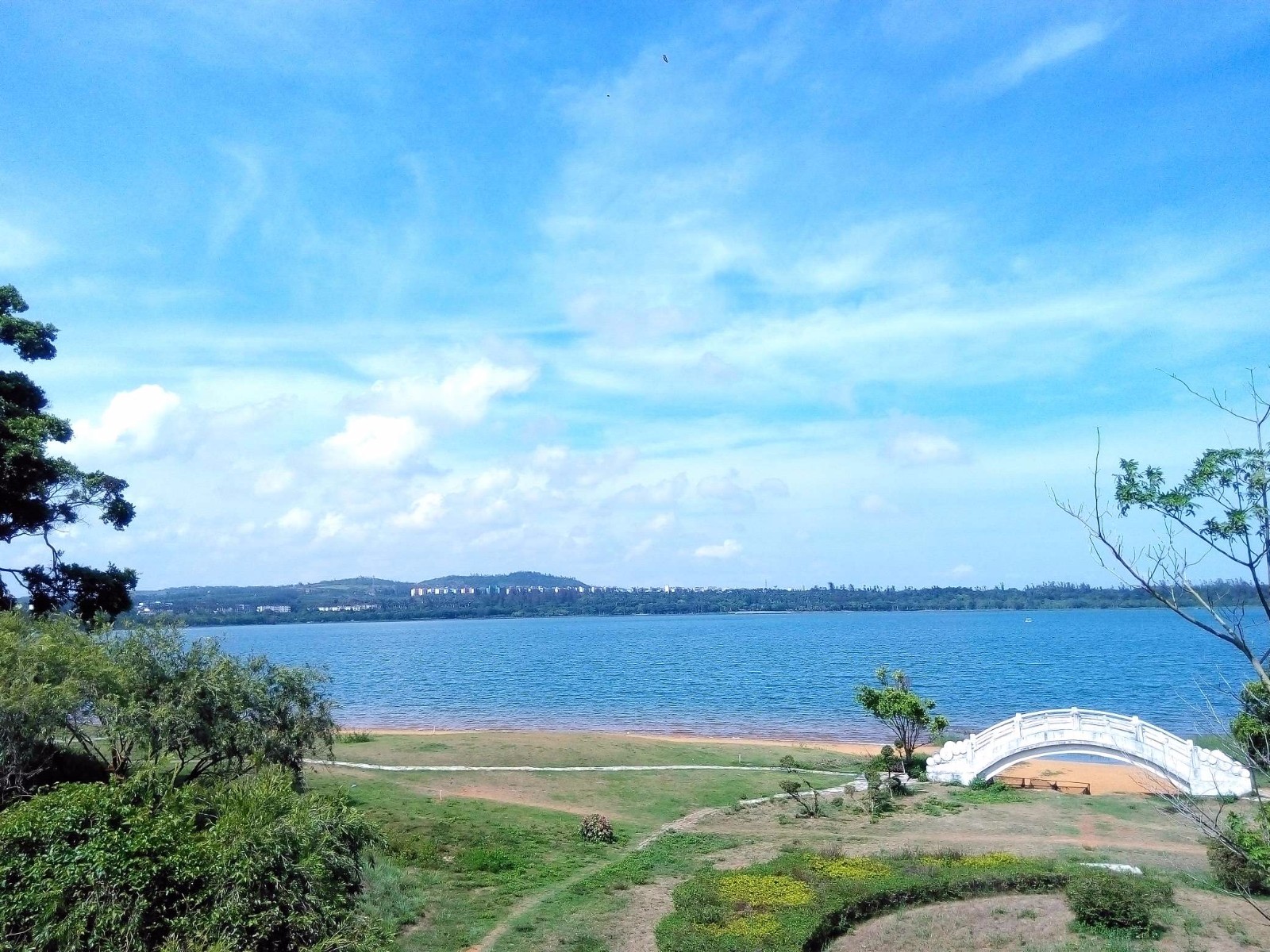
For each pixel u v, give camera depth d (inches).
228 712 792.3
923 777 1401.3
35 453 945.5
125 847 424.8
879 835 1053.8
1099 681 3132.4
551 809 1177.4
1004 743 1317.7
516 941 708.0
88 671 691.4
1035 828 1069.8
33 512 996.6
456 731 2303.2
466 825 1042.1
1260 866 398.3
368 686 3506.4
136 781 474.6
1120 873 817.5
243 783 611.2
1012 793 1280.8
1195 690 2763.3
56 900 401.4
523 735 1946.4
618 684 3457.2
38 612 999.6
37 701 607.8
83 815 436.8
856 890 761.0
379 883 803.4
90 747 762.2
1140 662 3946.9
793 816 1171.3
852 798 1270.9
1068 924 715.4
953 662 4045.3
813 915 709.3
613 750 1718.8
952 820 1120.8
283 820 478.6
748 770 1544.0
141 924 411.2
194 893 427.5
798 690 3137.3
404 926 736.3
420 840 959.0
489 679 3745.1
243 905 427.8
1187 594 339.3
